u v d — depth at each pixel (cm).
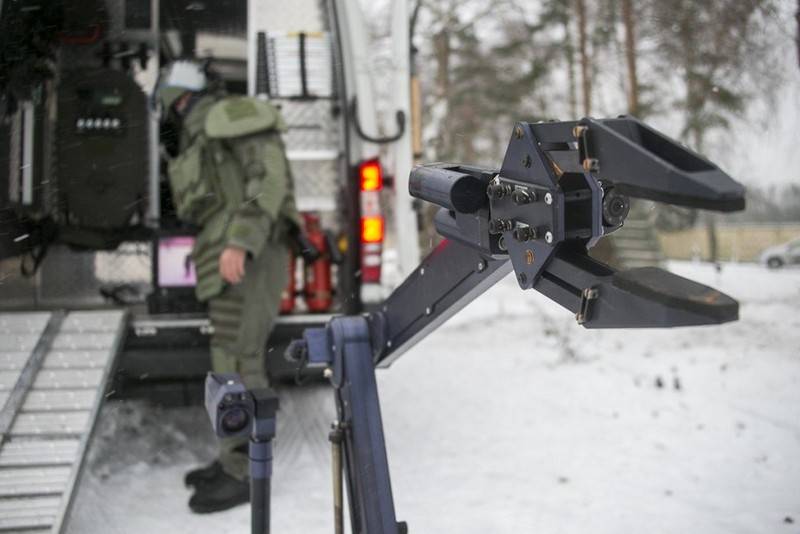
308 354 185
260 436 173
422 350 670
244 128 326
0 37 302
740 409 443
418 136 431
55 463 268
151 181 441
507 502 324
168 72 357
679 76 1175
